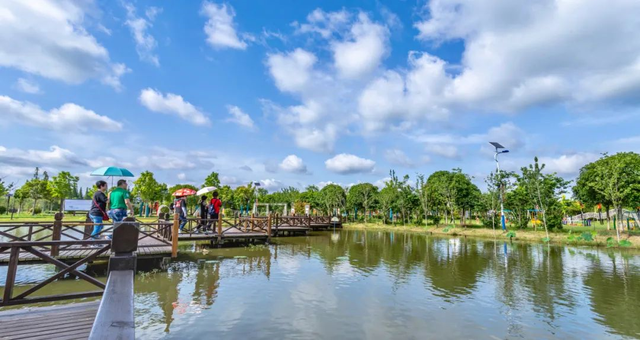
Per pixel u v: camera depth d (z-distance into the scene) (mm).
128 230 3123
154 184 34688
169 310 6141
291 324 5629
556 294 7723
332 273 9633
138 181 33656
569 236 17438
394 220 33969
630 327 5777
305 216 23531
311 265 10789
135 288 7500
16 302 3793
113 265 3004
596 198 19922
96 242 4379
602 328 5730
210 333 5164
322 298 7133
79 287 7129
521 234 19922
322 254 13273
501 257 13016
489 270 10398
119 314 1976
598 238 17328
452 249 15406
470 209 28312
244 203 37656
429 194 27969
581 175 21797
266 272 9492
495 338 5277
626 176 16766
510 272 10102
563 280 9102
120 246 3072
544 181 20750
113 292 2406
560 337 5355
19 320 3381
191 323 5547
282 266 10461
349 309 6461
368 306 6676
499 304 6945
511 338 5285
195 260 11062
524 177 21219
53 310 3705
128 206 8695
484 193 25922
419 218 29922
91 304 3939
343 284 8352
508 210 24297
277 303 6699
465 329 5609
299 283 8328
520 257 13031
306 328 5484
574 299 7340
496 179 23844
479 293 7754
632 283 8773
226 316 5906
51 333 3068
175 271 9250
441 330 5547
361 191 34844
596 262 11922
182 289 7492
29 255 7441
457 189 26047
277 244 16266
